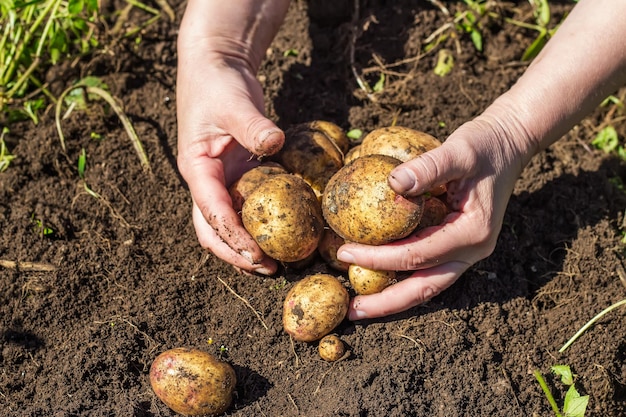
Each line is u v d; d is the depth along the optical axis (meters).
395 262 0.85
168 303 0.92
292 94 1.08
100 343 0.89
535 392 0.88
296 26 1.14
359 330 0.89
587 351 0.91
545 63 0.88
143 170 1.02
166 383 0.84
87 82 1.06
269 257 0.90
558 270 0.96
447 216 0.86
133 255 0.96
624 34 0.87
